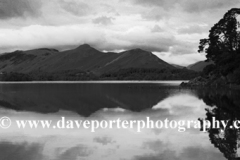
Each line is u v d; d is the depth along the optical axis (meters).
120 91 62.78
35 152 13.94
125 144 15.38
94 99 42.94
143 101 38.88
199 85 73.25
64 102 38.66
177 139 16.45
